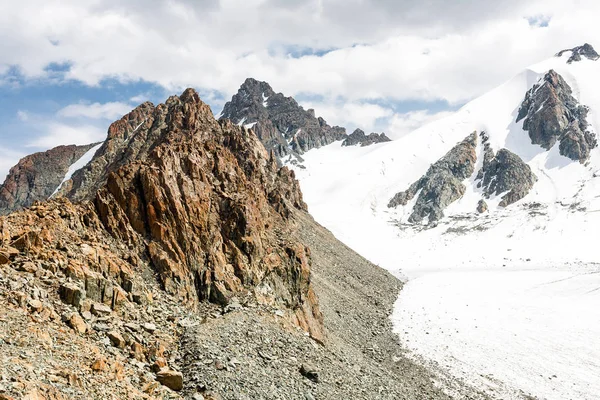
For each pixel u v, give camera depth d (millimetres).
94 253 42062
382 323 92750
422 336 90062
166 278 48688
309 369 45375
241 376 38469
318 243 126312
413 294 129375
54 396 23438
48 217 43375
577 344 90250
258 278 57406
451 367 75375
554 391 69562
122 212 51094
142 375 32625
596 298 121438
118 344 34656
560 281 142250
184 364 37938
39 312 31938
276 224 81875
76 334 32281
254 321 49531
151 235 51531
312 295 65875
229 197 62812
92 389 26641
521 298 127312
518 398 66000
